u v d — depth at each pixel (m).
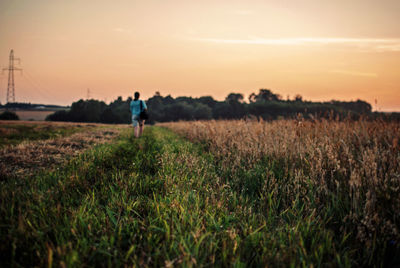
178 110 98.31
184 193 3.08
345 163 3.62
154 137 10.86
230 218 2.61
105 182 3.58
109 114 81.44
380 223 2.26
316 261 1.91
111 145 7.54
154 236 2.12
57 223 2.20
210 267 1.80
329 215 2.69
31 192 2.89
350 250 2.12
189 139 10.87
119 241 2.02
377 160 3.39
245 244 2.07
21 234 2.00
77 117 81.19
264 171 4.17
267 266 1.75
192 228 2.23
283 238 2.26
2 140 9.27
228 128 8.41
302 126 5.95
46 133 12.63
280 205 3.20
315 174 3.33
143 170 4.54
